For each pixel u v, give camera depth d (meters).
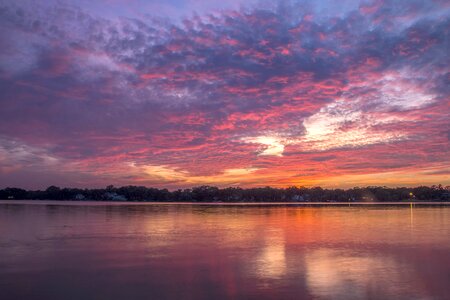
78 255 25.02
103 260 23.36
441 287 17.19
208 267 21.30
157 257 24.28
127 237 33.91
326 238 33.06
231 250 26.78
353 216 65.62
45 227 43.12
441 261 22.73
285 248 27.59
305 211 87.06
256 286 17.48
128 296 16.30
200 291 16.84
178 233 37.03
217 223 49.09
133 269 20.92
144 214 69.94
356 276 19.14
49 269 21.00
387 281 18.17
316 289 16.94
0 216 62.28
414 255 24.62
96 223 48.47
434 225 46.41
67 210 85.81
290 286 17.42
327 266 21.39
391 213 76.94
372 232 38.06
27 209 90.69
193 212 79.31
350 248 27.52
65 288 17.45
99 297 16.20
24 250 26.97
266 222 51.06
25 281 18.59
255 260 23.20
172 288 17.31
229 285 17.69
